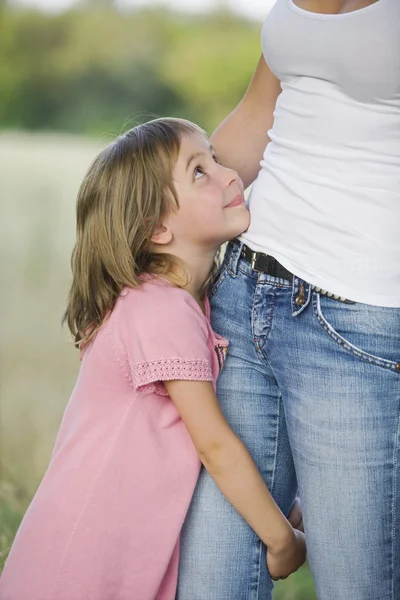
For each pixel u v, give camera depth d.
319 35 3.36
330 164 3.44
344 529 3.46
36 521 3.65
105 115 40.22
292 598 5.44
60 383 8.66
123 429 3.63
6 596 3.64
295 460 3.63
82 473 3.63
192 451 3.68
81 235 3.84
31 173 21.36
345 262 3.39
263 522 3.60
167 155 3.71
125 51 40.22
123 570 3.60
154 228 3.72
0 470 6.60
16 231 14.91
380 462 3.43
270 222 3.61
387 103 3.33
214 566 3.71
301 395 3.53
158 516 3.62
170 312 3.58
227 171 3.80
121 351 3.63
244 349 3.75
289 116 3.58
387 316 3.37
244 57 39.25
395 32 3.25
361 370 3.40
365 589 3.47
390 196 3.37
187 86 39.69
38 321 10.53
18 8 40.53
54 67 40.34
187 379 3.51
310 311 3.46
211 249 3.82
